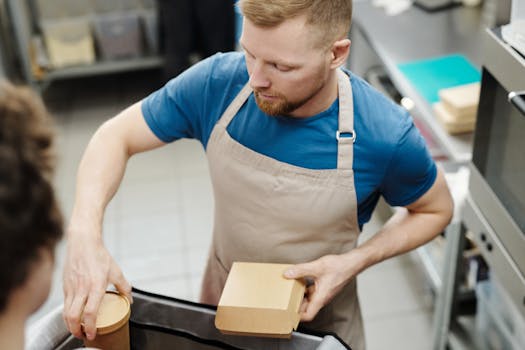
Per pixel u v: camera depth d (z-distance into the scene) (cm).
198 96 139
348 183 131
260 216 138
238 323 111
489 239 170
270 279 119
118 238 329
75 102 444
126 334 108
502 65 145
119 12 416
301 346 109
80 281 113
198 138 149
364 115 127
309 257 139
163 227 334
